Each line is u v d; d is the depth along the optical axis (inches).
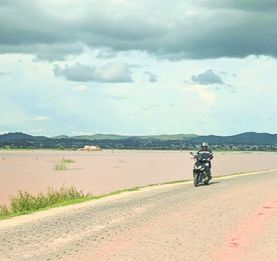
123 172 2108.8
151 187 1117.7
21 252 410.9
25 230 524.4
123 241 464.1
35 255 399.9
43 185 1459.2
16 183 1531.7
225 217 624.7
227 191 988.6
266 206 738.8
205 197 872.9
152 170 2287.2
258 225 563.8
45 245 441.7
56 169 2372.0
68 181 1585.9
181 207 727.1
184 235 498.6
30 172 2123.5
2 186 1432.1
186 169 2404.0
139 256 400.8
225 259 395.5
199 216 633.0
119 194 949.2
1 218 632.4
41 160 3769.7
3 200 1095.0
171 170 2299.5
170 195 916.0
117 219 606.9
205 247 441.1
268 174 1637.6
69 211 693.3
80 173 2030.0
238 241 470.9
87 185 1423.5
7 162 3321.9
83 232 512.1
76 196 948.0
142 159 4217.5
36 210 729.6
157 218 614.9
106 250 422.9
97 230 525.0
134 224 566.6
